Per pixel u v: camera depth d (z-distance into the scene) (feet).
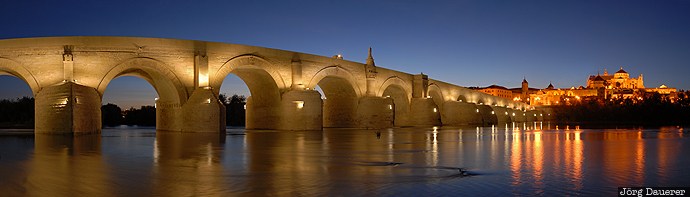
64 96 107.55
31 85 113.09
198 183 40.60
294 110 154.92
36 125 111.86
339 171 48.49
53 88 108.78
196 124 130.00
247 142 90.17
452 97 276.00
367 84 193.98
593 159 59.26
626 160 58.03
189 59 133.80
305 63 164.45
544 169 49.90
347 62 183.83
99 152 66.44
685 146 81.46
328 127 195.62
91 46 118.52
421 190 38.01
